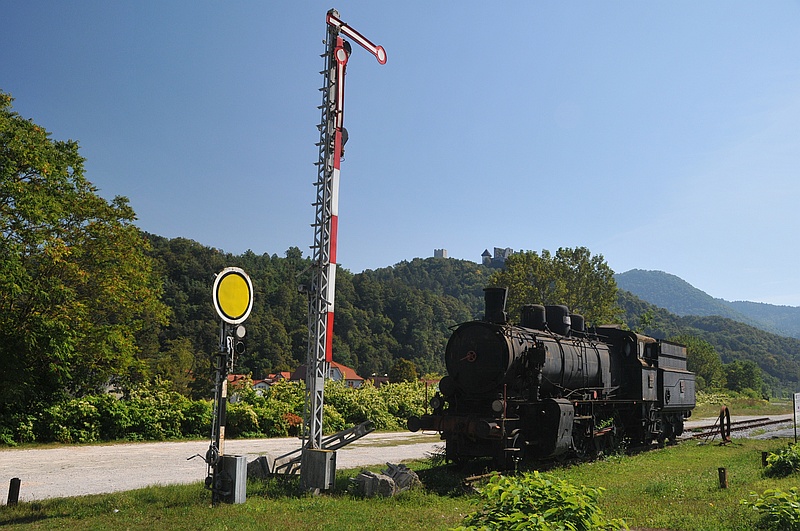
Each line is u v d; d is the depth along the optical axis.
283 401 27.72
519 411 14.92
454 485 12.37
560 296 57.38
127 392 25.92
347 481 12.37
